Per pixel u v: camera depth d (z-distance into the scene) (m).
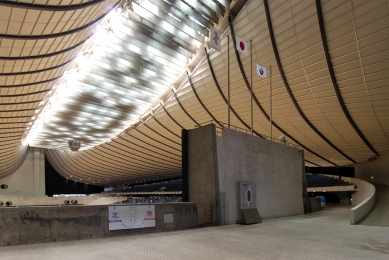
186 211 9.74
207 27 18.03
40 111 25.00
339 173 39.06
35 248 6.20
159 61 20.78
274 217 13.70
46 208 7.07
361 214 12.54
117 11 15.73
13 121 24.17
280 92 20.28
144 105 28.69
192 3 16.11
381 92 16.94
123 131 39.34
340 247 6.45
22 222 6.69
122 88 24.16
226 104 24.11
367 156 31.31
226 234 8.36
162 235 8.12
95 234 7.63
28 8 8.90
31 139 40.91
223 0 16.45
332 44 15.48
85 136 40.41
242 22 17.36
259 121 25.05
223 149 11.41
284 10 15.36
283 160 15.38
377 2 12.80
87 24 12.21
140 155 48.28
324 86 18.31
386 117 19.45
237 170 11.88
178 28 17.39
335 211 18.98
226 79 21.64
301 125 23.94
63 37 11.89
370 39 14.26
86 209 7.64
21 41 10.83
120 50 18.77
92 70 20.70
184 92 25.66
